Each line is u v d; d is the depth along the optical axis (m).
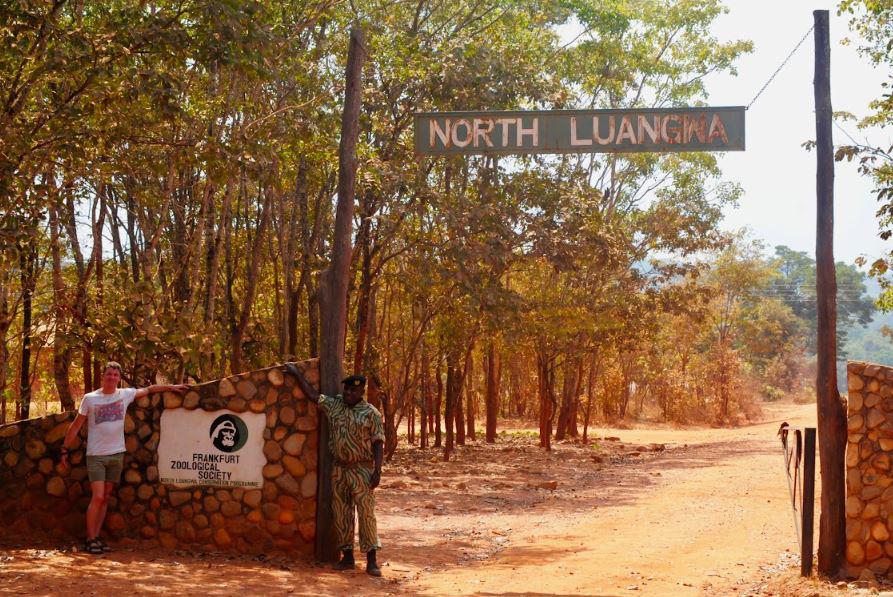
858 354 182.50
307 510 9.53
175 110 11.18
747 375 72.19
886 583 8.23
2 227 11.02
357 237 24.22
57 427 9.50
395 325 33.78
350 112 9.98
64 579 7.69
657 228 35.88
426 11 27.08
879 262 17.08
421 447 34.09
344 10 21.12
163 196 17.77
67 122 11.23
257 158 13.96
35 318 16.92
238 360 22.81
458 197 21.98
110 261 22.17
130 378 16.03
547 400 34.50
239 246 27.22
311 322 24.48
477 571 9.88
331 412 9.38
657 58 36.09
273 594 7.80
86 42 10.83
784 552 11.05
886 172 15.38
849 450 8.66
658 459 30.80
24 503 9.45
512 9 27.02
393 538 12.66
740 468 25.38
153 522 9.52
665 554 11.05
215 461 9.55
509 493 19.64
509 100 23.06
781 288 115.12
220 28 11.12
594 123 9.64
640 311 36.34
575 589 8.74
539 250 24.34
